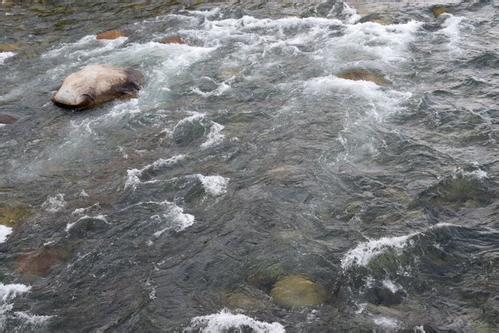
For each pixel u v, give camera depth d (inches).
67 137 626.2
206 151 577.3
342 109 631.8
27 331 392.5
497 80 674.8
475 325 368.8
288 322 378.9
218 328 378.0
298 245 446.0
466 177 507.2
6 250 467.8
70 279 434.6
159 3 1015.0
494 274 408.2
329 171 531.8
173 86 710.5
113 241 467.5
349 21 870.4
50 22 952.9
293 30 851.4
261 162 553.3
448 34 800.9
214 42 824.9
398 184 508.7
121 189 530.3
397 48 767.7
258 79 711.1
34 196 533.0
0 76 773.3
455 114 607.2
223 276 422.9
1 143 624.4
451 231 447.5
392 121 605.3
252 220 476.7
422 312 382.3
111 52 820.6
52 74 771.4
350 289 403.5
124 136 618.8
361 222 466.6
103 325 392.2
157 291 415.2
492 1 905.5
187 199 508.7
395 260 424.5
